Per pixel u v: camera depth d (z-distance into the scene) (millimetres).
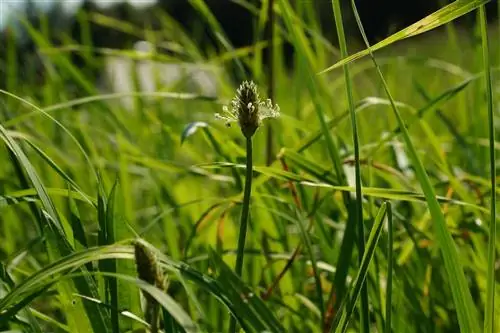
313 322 744
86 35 1312
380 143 771
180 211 879
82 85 1109
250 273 784
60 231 578
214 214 807
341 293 668
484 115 997
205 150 1162
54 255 581
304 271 792
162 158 1021
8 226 861
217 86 1233
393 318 656
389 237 588
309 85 710
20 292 518
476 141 928
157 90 1156
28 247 623
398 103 789
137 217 970
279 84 1138
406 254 738
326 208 854
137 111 1187
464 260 724
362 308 593
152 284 520
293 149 770
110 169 1080
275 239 789
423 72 1479
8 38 1208
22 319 582
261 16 971
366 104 776
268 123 825
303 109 1121
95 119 1239
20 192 631
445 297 746
